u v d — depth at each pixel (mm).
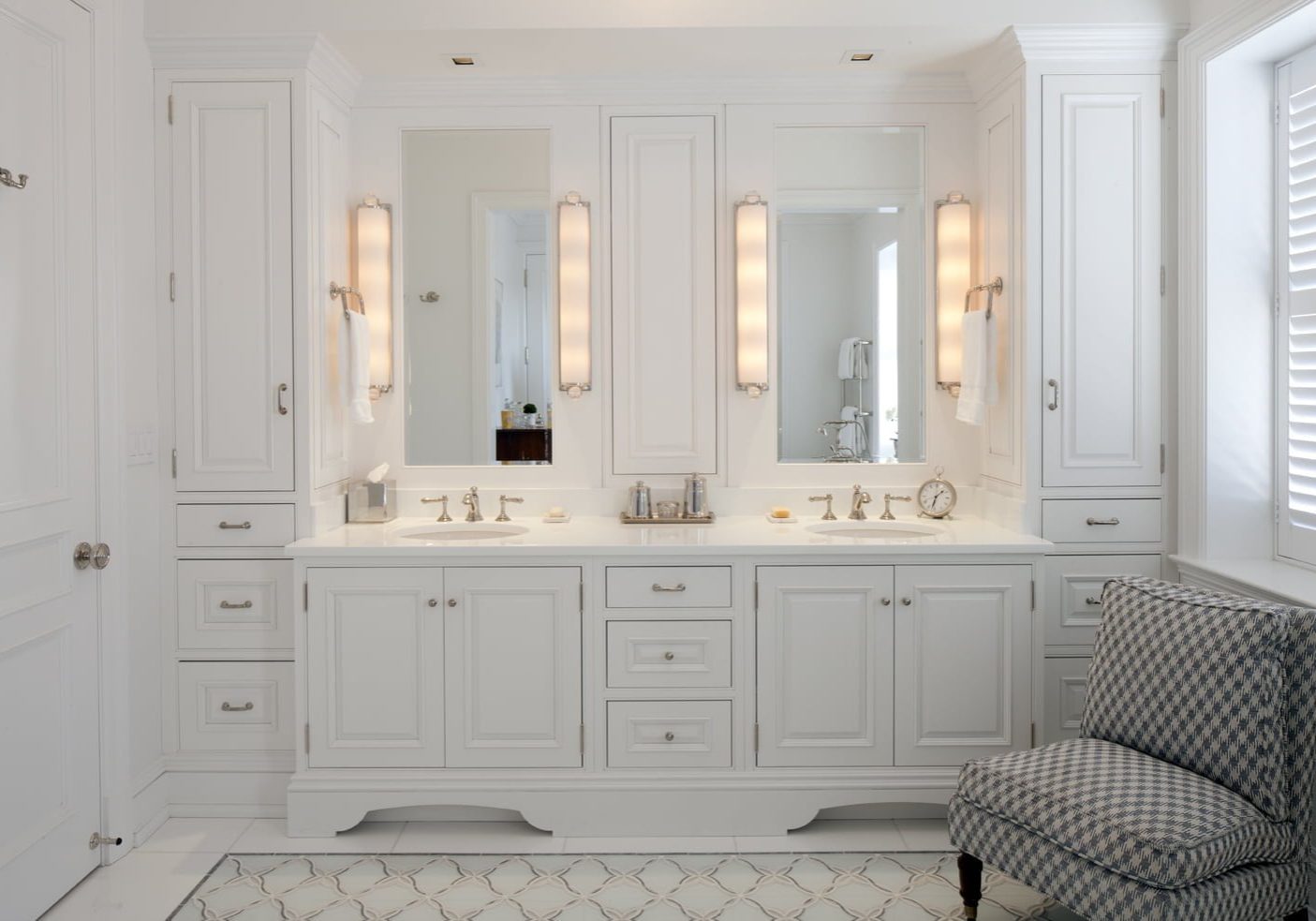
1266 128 3053
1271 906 2209
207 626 3240
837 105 3588
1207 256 3072
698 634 3051
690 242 3598
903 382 3646
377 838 3061
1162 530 3240
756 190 3592
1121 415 3223
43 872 2600
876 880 2789
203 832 3109
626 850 2975
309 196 3209
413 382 3641
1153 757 2393
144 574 3123
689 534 3260
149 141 3162
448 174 3605
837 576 3053
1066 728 3254
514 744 3064
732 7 3135
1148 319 3211
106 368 2879
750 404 3631
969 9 3131
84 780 2805
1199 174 3074
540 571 3037
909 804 3189
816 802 3059
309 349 3219
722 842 3021
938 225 3605
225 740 3246
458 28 3127
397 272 3619
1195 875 2053
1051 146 3182
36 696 2578
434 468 3650
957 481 3650
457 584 3035
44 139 2607
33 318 2564
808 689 3062
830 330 3635
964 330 3430
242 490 3229
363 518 3506
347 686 3053
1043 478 3227
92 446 2830
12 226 2480
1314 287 2896
